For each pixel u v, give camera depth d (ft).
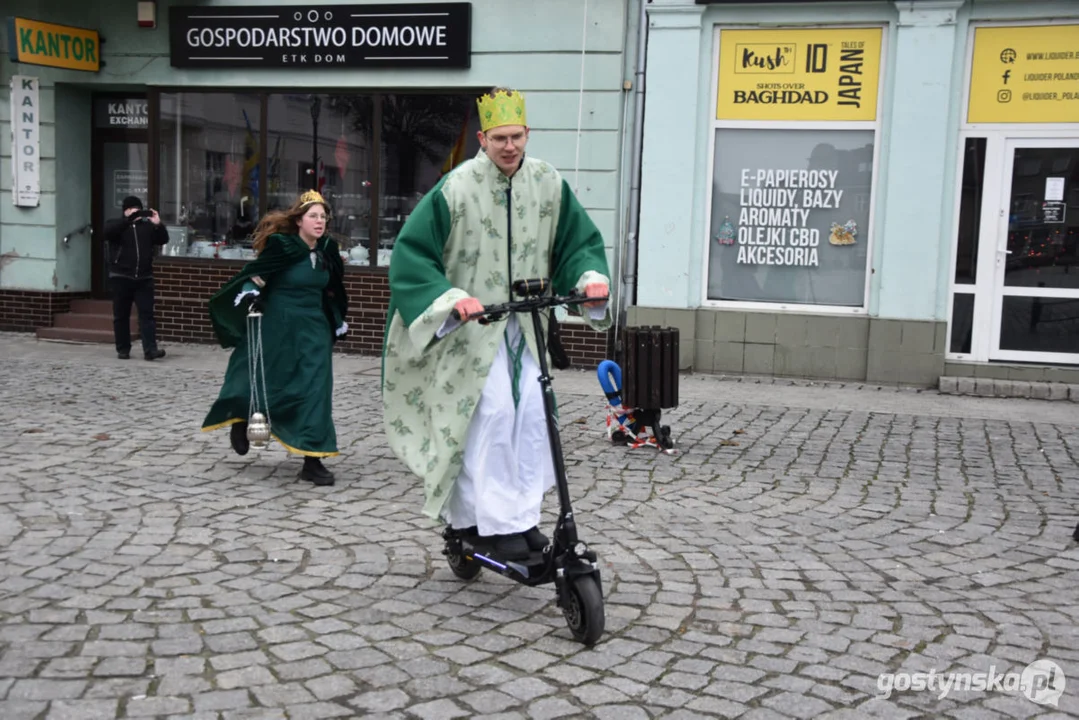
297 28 37.88
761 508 18.99
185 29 38.96
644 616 13.46
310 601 13.69
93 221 43.21
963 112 32.73
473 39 36.42
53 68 39.88
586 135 35.58
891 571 15.55
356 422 26.07
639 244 35.17
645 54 34.65
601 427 26.08
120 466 20.75
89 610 13.12
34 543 15.76
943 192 32.71
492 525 13.07
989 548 16.83
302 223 19.71
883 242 33.30
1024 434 26.43
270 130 39.55
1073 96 32.04
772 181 34.45
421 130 37.93
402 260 12.89
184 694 10.86
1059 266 32.73
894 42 32.78
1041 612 13.92
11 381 30.76
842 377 34.04
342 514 17.89
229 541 16.19
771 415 28.19
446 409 13.32
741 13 33.68
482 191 13.32
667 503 19.16
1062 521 18.56
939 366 33.12
